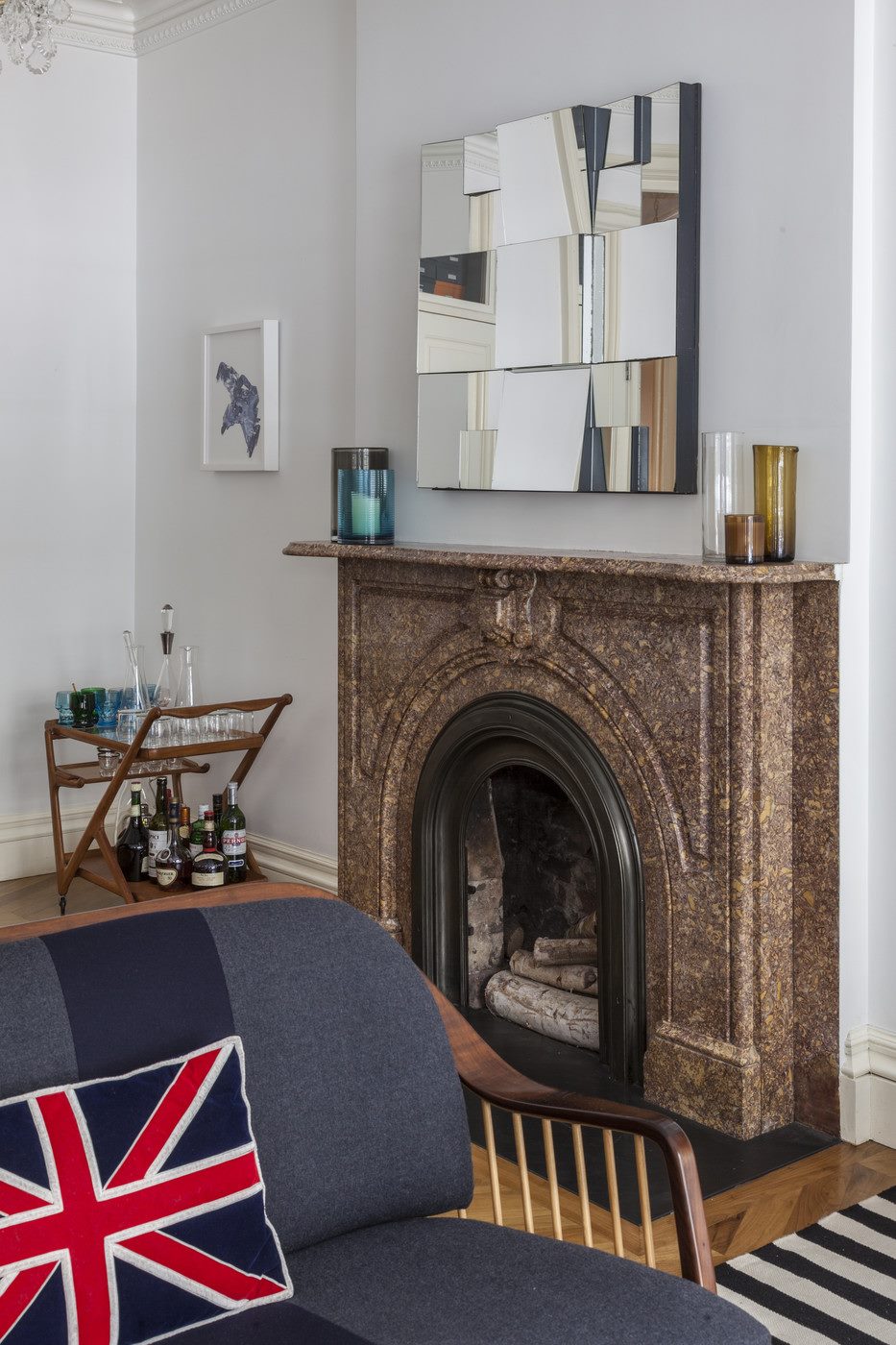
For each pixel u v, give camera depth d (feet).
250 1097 6.39
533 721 12.43
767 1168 10.55
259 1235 5.91
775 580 10.22
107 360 19.13
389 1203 6.66
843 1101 11.00
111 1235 5.57
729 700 10.82
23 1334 5.33
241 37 17.08
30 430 18.57
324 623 16.37
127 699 16.46
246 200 17.20
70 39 18.34
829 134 10.46
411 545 13.85
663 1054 11.52
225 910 6.94
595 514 12.43
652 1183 10.30
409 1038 6.89
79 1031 6.15
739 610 10.66
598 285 11.88
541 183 12.25
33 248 18.38
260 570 17.31
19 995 6.15
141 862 16.48
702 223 11.36
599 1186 10.27
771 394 10.99
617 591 11.53
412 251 14.20
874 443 10.66
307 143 16.20
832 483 10.66
